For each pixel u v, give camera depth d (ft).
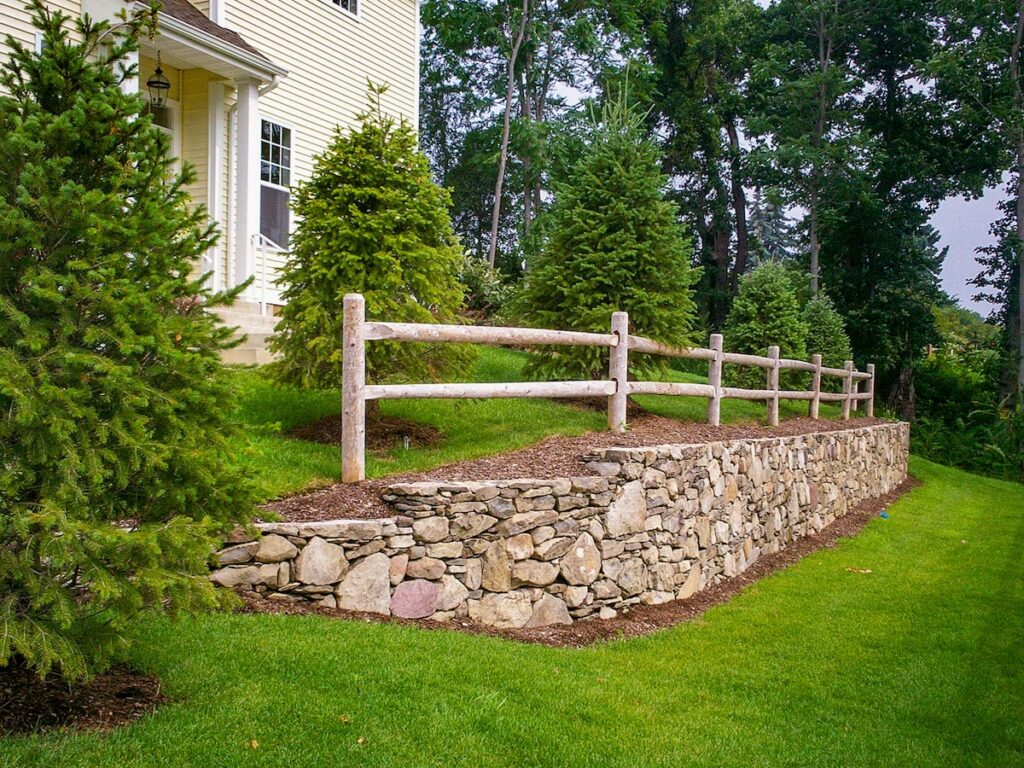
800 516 29.27
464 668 12.03
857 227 85.61
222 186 35.19
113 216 9.24
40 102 9.52
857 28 86.89
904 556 26.68
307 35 40.32
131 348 8.77
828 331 57.21
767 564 24.97
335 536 13.78
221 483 10.10
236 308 32.71
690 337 28.71
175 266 9.94
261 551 13.20
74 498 8.52
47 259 8.88
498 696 11.23
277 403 22.84
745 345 44.86
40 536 8.21
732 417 33.88
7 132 8.92
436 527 14.90
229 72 33.42
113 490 9.47
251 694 9.91
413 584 14.58
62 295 8.62
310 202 20.38
